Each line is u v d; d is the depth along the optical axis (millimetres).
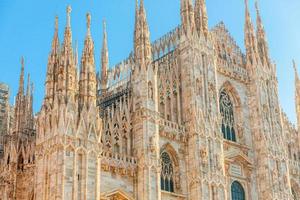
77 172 50094
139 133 59062
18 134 63531
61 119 50906
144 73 61719
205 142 64750
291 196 74188
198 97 66812
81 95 54125
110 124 58375
